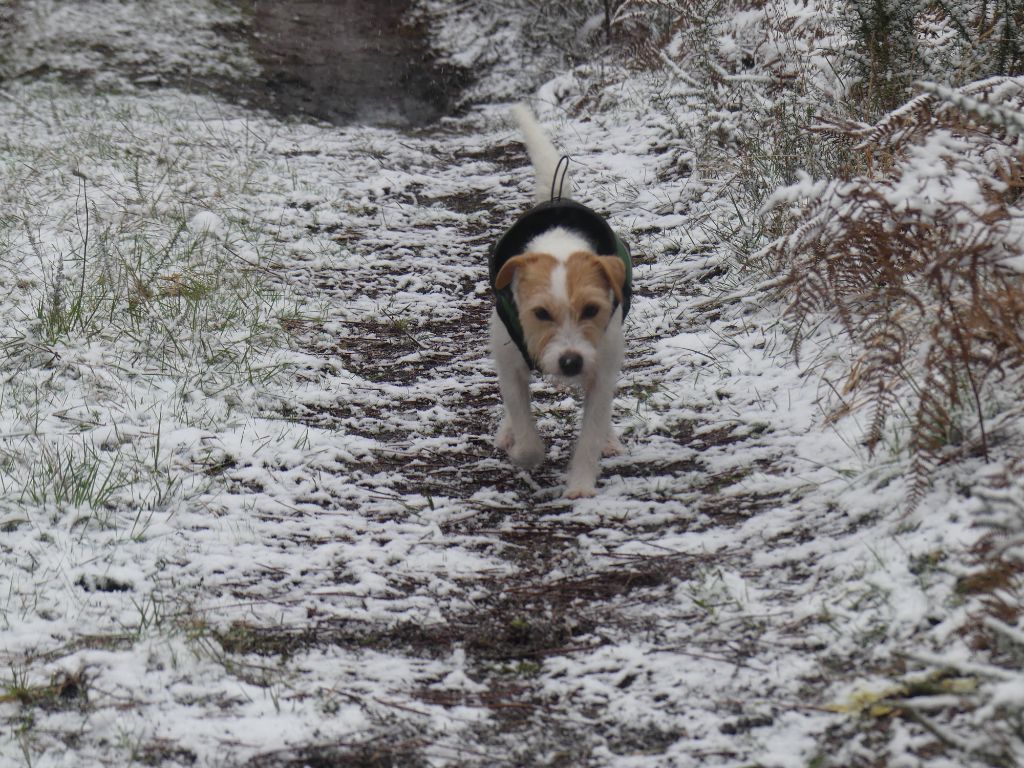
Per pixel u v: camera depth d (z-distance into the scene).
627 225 11.91
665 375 8.63
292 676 4.91
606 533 6.39
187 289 10.05
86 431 7.48
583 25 21.38
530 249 7.06
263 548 6.23
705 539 6.04
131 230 11.36
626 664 4.91
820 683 4.50
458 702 4.75
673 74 13.82
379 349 9.68
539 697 4.76
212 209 12.46
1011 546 4.43
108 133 15.12
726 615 5.18
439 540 6.42
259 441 7.59
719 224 11.12
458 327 10.16
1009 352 5.86
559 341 6.43
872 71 9.52
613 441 7.63
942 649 4.44
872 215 6.01
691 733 4.35
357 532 6.53
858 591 5.00
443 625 5.44
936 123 6.52
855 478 6.11
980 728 3.90
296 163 14.91
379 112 18.86
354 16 22.81
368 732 4.48
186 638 5.13
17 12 20.06
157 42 19.92
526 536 6.48
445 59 21.02
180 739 4.41
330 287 11.02
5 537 6.06
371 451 7.73
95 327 9.02
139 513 6.34
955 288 6.30
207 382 8.45
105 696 4.69
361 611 5.55
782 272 9.24
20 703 4.63
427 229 12.80
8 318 9.13
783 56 11.69
